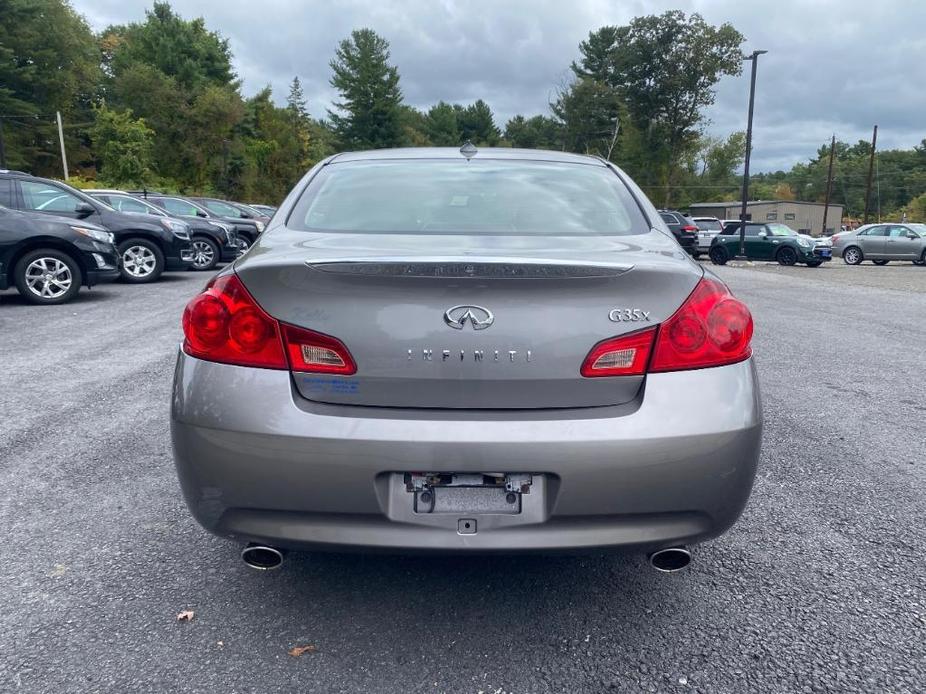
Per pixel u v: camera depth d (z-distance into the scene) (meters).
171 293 11.25
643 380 2.13
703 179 86.19
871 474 3.83
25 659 2.20
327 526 2.11
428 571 2.79
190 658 2.22
